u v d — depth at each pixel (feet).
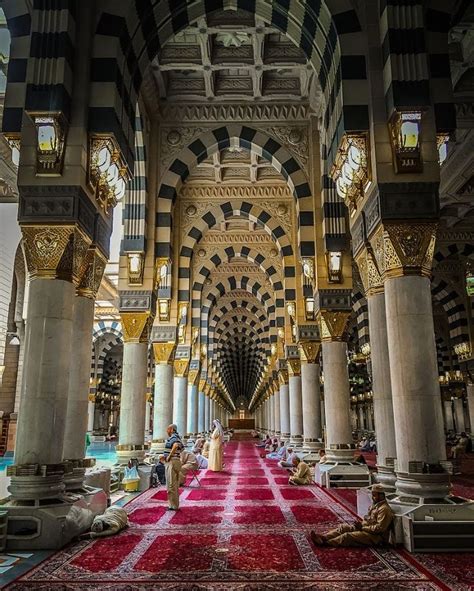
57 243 17.76
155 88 34.73
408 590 11.97
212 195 47.65
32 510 15.89
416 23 18.71
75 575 13.12
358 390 114.11
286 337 49.39
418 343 17.37
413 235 18.06
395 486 18.63
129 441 31.35
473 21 24.75
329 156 22.31
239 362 154.30
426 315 17.62
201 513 22.00
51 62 17.94
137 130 33.86
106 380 116.37
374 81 19.24
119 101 19.75
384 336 21.22
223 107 37.06
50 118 17.56
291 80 36.24
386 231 18.11
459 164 35.73
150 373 94.48
